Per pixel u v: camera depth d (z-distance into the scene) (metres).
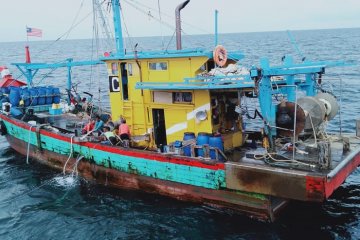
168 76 12.71
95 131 14.69
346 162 10.37
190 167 11.56
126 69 13.88
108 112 19.16
